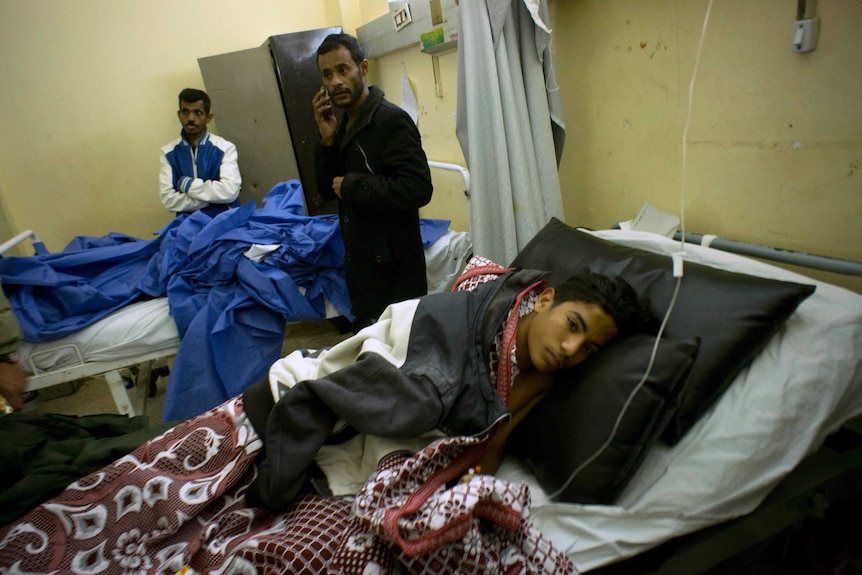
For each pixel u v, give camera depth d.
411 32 2.63
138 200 3.28
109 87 3.08
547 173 1.72
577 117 1.82
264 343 1.99
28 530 0.89
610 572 0.95
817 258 1.08
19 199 3.03
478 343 1.05
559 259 1.39
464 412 0.99
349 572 0.81
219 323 1.85
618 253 1.28
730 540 1.00
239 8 3.28
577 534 0.95
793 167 1.16
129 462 0.98
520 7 1.58
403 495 0.89
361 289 1.87
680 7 1.33
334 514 0.93
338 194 1.75
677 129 1.43
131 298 1.93
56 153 3.05
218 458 1.02
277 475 0.94
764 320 0.96
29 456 1.02
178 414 1.80
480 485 0.82
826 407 0.93
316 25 3.51
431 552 0.80
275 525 0.96
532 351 1.04
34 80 2.93
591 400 0.98
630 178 1.65
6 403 1.21
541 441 1.05
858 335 0.95
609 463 0.95
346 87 1.70
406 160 1.66
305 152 3.21
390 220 1.76
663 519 0.94
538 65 1.63
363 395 0.96
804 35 1.06
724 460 0.93
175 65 3.20
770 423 0.92
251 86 3.08
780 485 1.04
